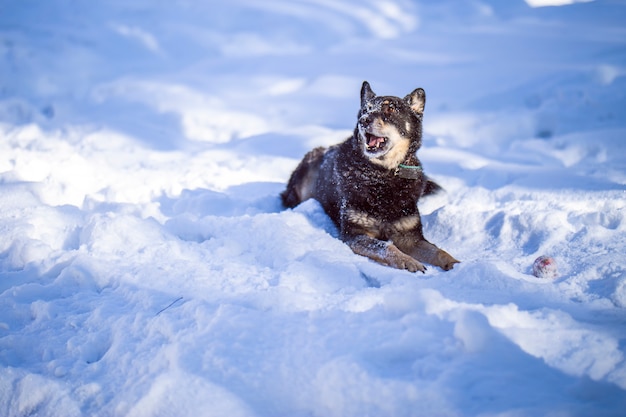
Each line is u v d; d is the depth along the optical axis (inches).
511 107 348.8
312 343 118.0
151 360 119.0
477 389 101.6
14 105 386.6
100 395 113.0
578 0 745.0
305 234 182.7
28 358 128.0
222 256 169.8
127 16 753.6
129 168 272.7
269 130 359.6
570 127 310.2
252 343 120.4
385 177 187.2
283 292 139.9
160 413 106.7
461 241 191.5
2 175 234.8
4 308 143.0
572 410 94.7
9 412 114.3
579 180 227.1
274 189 250.5
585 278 149.6
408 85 415.8
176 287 148.3
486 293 140.6
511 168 251.9
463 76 419.5
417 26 722.2
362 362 109.0
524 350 110.9
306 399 106.2
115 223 175.0
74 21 724.7
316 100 408.5
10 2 762.8
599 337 115.5
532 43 488.7
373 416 101.0
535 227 183.2
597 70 361.1
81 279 153.6
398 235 187.6
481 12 732.0
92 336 130.6
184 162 283.6
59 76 512.4
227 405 105.7
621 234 171.8
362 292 141.7
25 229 180.9
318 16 754.2
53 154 279.0
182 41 679.1
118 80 489.4
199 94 437.7
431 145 307.4
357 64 491.2
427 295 124.3
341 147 204.4
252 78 486.6
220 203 220.5
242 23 746.2
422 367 107.7
